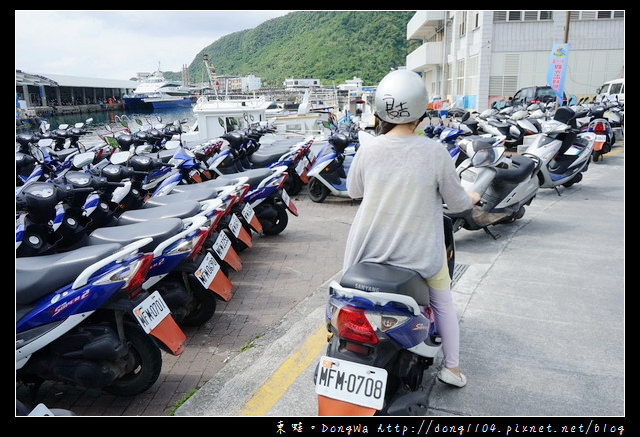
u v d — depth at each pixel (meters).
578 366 3.19
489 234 5.78
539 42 23.80
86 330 2.94
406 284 2.34
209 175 8.14
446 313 2.78
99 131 14.03
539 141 7.65
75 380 2.94
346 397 2.33
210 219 4.20
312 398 3.03
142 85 62.84
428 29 39.50
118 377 3.02
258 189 6.07
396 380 2.61
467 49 27.25
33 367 2.96
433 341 2.74
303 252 5.95
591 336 3.53
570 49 23.53
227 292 4.07
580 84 23.78
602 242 5.53
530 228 6.18
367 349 2.42
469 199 2.54
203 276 3.86
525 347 3.42
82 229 4.23
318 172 8.18
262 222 6.38
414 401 2.47
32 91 43.72
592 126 10.86
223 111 11.97
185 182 6.85
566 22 21.30
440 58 34.94
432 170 2.40
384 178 2.46
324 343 3.67
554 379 3.07
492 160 2.71
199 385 3.30
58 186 3.75
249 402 3.02
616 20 22.89
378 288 2.29
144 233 3.68
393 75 2.43
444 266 2.69
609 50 23.22
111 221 4.85
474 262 5.07
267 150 9.66
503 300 4.14
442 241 2.54
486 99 24.78
